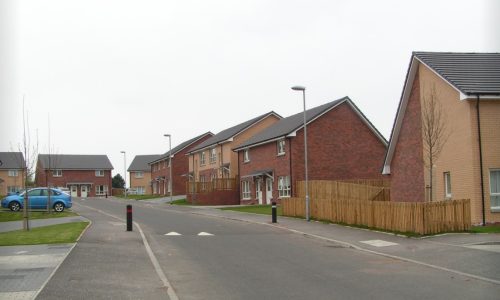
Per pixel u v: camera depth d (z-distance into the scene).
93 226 22.69
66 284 10.34
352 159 40.72
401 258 13.81
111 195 95.31
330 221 24.61
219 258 14.09
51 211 34.28
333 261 13.50
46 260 13.30
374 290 9.75
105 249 15.46
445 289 9.77
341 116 40.81
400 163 27.86
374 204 20.94
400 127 27.70
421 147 25.62
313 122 40.09
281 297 9.24
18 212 33.06
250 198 46.75
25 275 11.28
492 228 19.19
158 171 84.69
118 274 11.56
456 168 22.06
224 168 54.81
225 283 10.62
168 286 10.30
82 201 59.75
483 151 20.89
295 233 20.62
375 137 41.41
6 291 9.65
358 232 20.19
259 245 16.92
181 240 18.31
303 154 39.56
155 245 16.91
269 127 50.69
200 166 64.25
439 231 18.17
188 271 12.09
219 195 48.91
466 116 21.27
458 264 12.52
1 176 78.75
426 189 24.84
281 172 40.88
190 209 39.66
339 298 9.09
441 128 22.59
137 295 9.51
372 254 14.79
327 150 40.16
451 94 22.47
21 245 16.20
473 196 20.75
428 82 24.45
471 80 21.80
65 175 92.50
